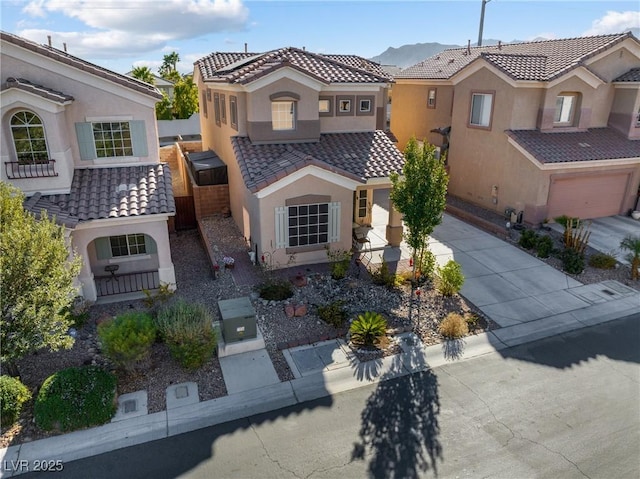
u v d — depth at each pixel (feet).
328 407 36.58
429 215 48.08
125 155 56.34
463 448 32.63
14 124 48.21
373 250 66.39
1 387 33.81
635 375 40.75
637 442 33.17
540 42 95.14
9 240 33.40
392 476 30.32
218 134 83.82
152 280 55.52
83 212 48.24
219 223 77.00
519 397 37.83
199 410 35.99
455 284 52.31
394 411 36.22
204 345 39.65
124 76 62.28
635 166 80.53
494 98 79.61
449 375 40.57
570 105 80.12
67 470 30.58
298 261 60.29
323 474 30.42
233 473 30.45
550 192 75.00
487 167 83.92
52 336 34.06
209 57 88.63
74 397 33.88
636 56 81.61
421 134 106.93
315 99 65.05
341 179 58.23
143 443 32.89
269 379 39.60
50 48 61.77
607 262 61.93
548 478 30.19
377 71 83.97
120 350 36.99
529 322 49.11
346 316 48.47
